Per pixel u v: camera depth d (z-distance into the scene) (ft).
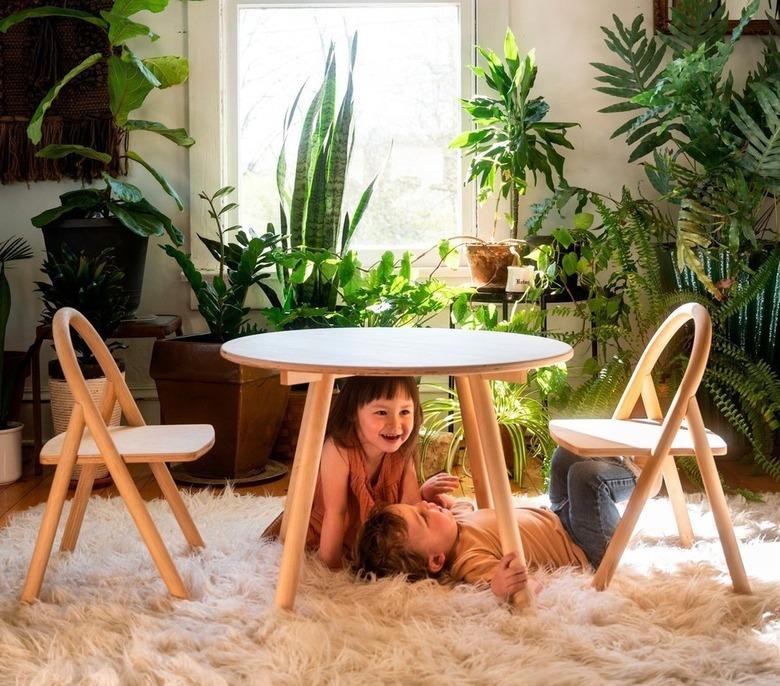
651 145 12.23
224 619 6.41
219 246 12.03
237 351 6.73
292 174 13.30
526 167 12.87
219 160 12.85
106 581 7.13
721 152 11.39
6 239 12.72
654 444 6.97
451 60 13.25
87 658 5.81
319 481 7.86
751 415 10.98
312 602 6.57
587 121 12.94
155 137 12.82
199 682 5.47
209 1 12.69
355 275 11.38
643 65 12.34
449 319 12.94
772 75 11.68
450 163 13.34
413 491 7.88
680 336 11.33
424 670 5.56
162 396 11.00
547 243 11.91
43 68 12.28
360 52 13.25
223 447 10.95
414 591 6.73
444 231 13.41
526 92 11.87
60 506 6.88
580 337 11.24
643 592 6.78
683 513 8.01
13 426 11.26
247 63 13.20
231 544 8.01
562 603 6.59
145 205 11.62
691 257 10.62
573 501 7.56
